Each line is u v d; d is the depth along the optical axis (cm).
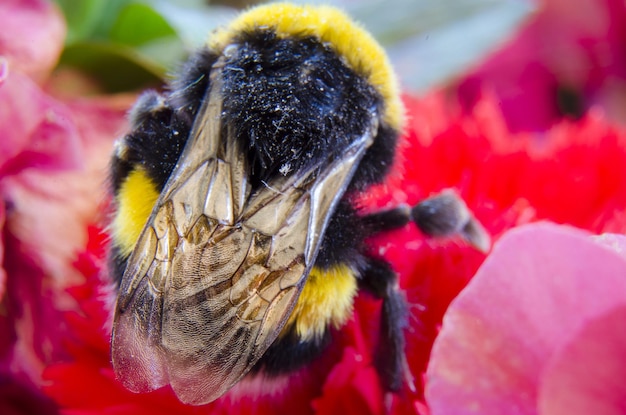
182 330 6
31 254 7
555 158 8
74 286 7
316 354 7
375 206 7
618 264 5
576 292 5
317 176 6
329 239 7
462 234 7
